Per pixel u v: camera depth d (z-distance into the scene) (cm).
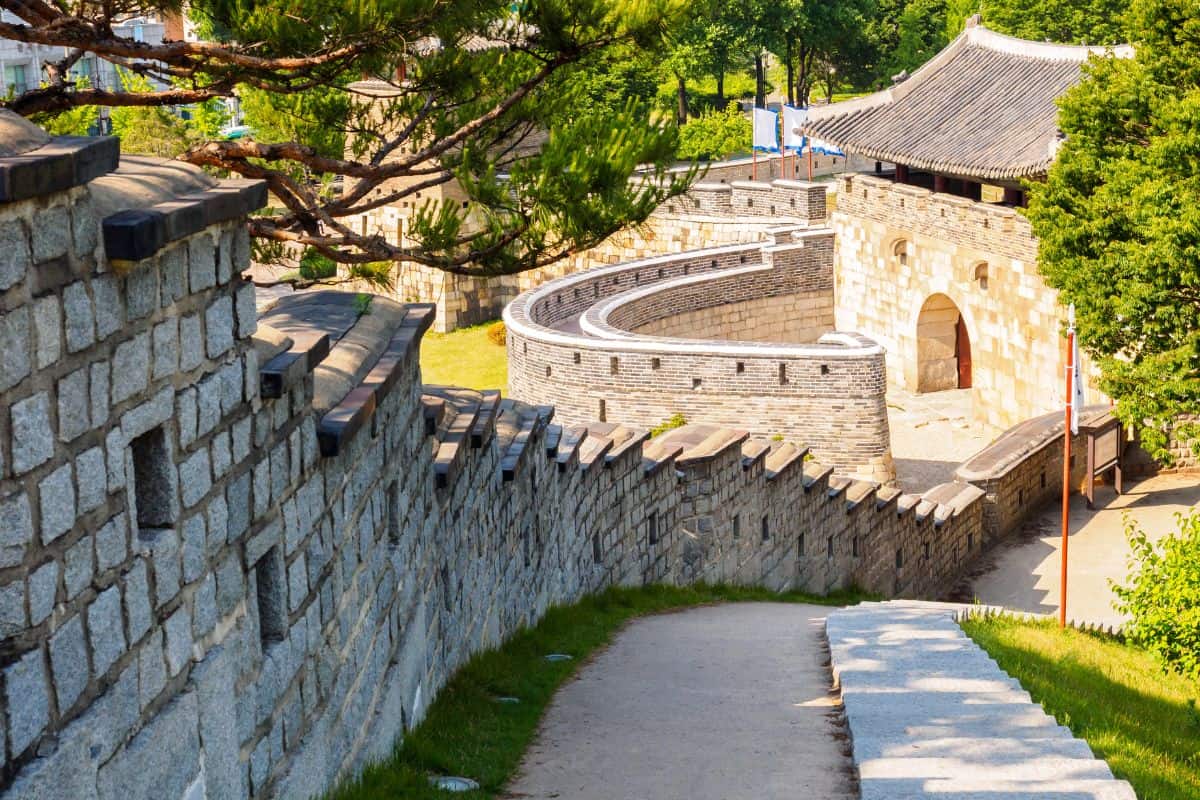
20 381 583
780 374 4122
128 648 675
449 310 6141
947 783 980
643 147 1619
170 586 719
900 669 1516
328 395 988
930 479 4322
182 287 730
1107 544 3647
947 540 3519
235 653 803
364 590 1071
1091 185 3228
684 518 2556
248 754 825
